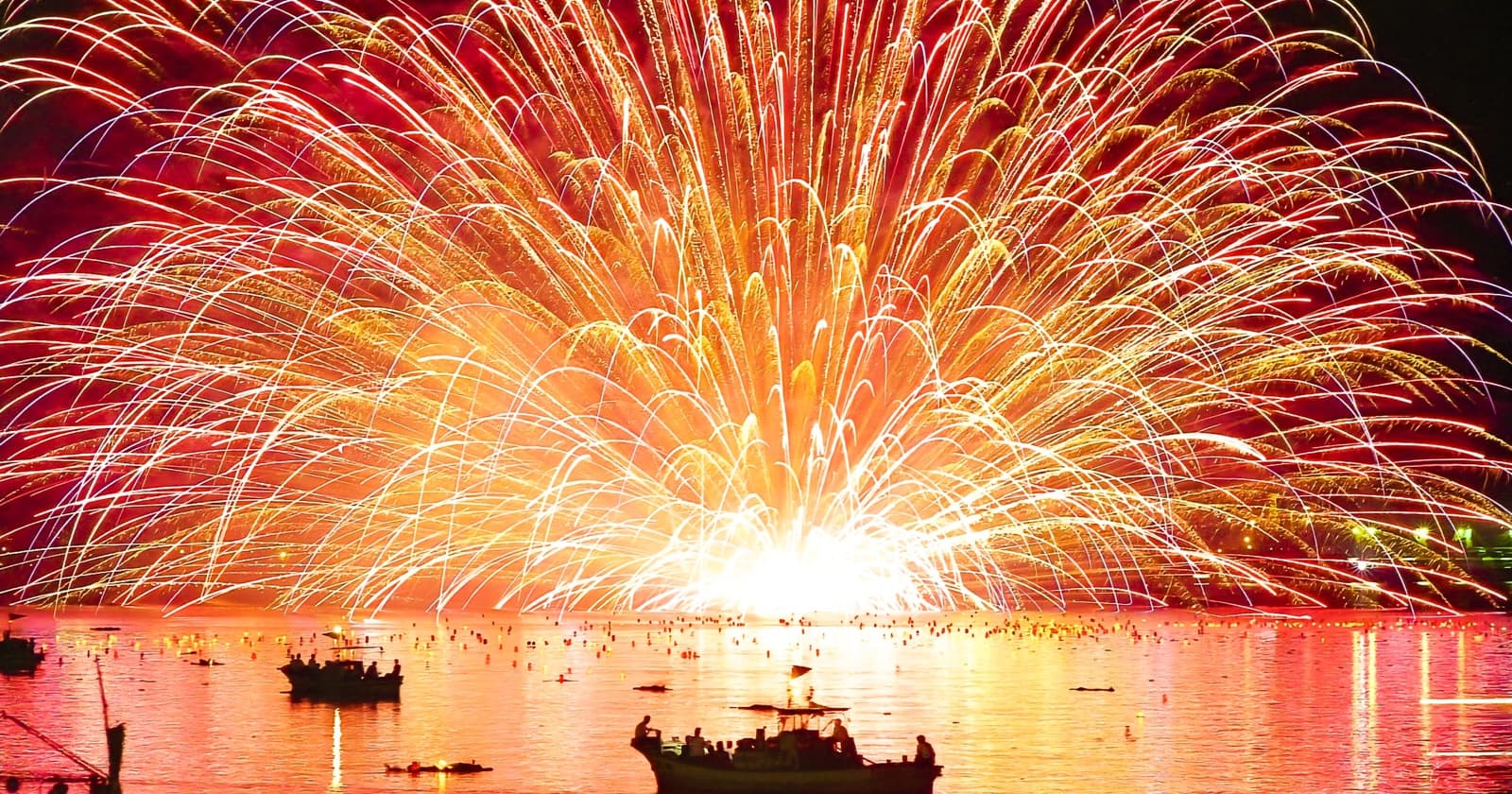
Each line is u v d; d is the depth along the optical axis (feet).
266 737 180.86
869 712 203.00
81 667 258.16
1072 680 241.76
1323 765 163.73
